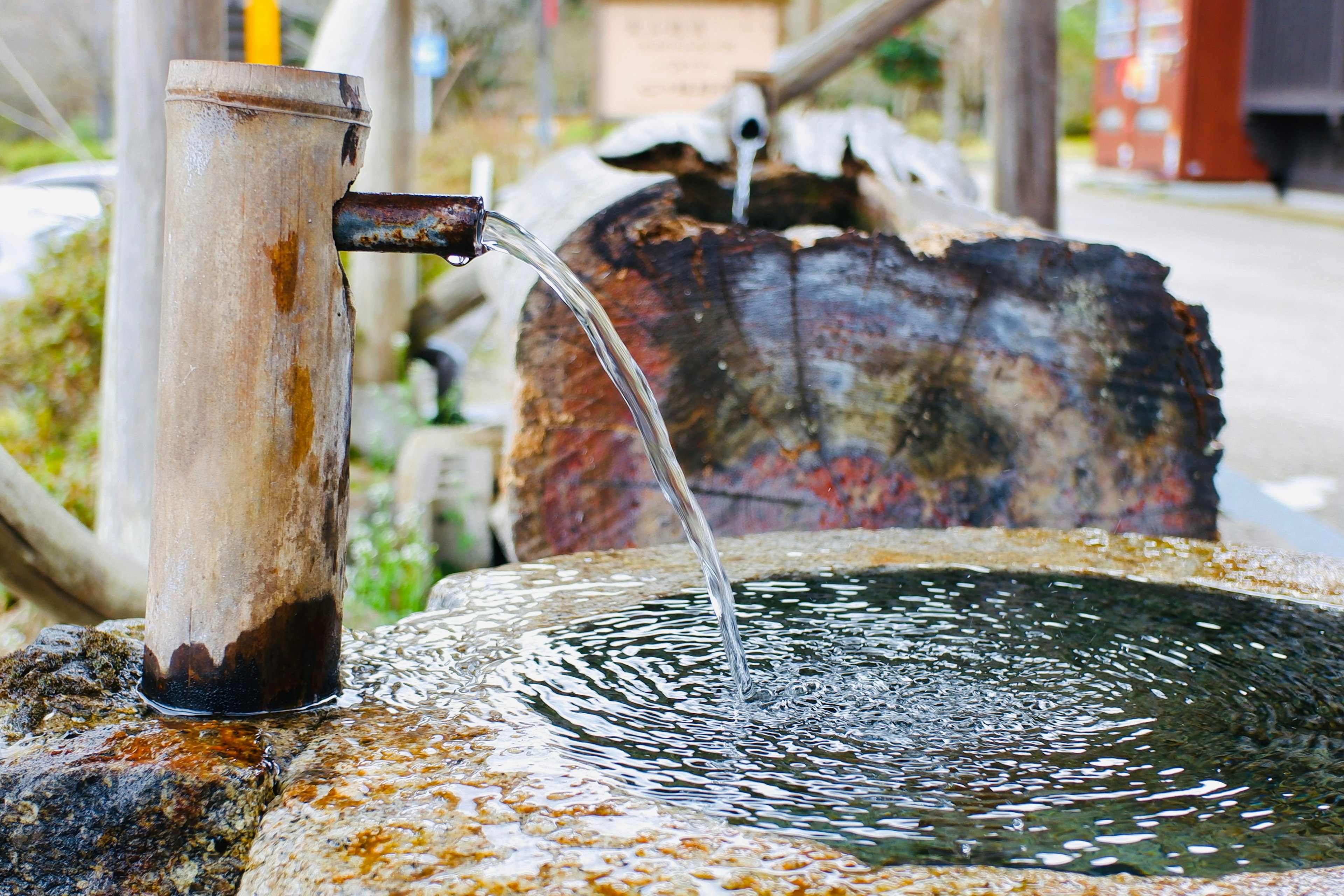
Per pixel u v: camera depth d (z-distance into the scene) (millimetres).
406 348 6832
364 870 1419
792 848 1488
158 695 1926
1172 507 3574
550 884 1383
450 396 6699
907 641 2375
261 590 1894
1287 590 2629
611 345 2324
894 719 2029
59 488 5273
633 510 3533
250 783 1677
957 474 3635
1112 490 3576
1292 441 6633
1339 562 2777
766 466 3625
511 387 4008
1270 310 10484
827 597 2592
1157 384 3539
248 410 1863
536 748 1801
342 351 1952
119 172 4328
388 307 6570
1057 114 6309
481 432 5359
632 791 1652
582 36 22734
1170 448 3562
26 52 14281
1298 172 19000
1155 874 1512
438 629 2346
